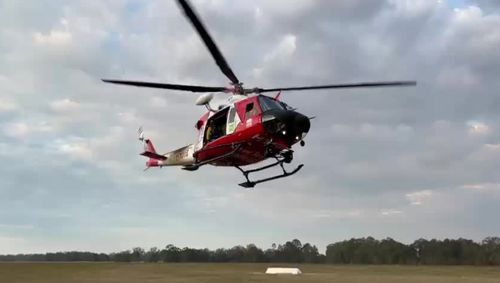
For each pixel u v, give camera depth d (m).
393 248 147.00
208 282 46.25
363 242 153.00
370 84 21.53
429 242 144.00
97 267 85.12
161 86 22.97
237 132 22.58
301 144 22.44
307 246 163.62
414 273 72.50
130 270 73.19
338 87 22.19
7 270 68.56
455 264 137.75
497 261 132.00
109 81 21.88
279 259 164.12
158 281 47.00
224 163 24.75
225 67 22.70
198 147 24.84
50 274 59.09
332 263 153.75
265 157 23.20
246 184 25.08
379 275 63.81
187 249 168.38
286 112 21.36
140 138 32.53
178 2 17.44
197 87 23.94
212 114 24.25
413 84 21.12
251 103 22.50
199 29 19.30
